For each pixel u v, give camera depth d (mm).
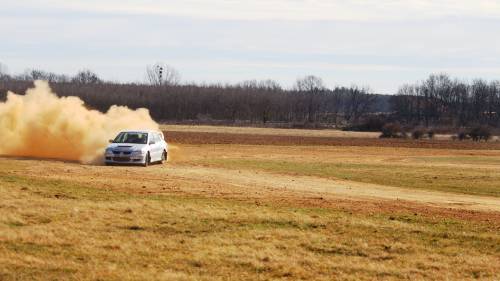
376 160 72125
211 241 21594
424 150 96688
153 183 36562
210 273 18391
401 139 129000
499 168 61250
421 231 24188
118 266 18578
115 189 32469
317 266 19391
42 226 22547
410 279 18469
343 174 51688
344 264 19672
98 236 21656
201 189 34688
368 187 42625
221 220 24734
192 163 55844
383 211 29047
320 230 23828
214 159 62625
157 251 20266
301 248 21297
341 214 27297
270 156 72625
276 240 22062
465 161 73375
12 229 21953
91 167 45562
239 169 51906
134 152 49125
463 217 28281
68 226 22750
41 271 17734
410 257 20703
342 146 100438
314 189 38719
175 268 18703
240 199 31062
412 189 42812
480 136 135500
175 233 22594
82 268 18156
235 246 21141
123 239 21469
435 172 55188
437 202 34812
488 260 20562
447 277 18766
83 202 27141
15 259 18672
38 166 43375
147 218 24531
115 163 49250
